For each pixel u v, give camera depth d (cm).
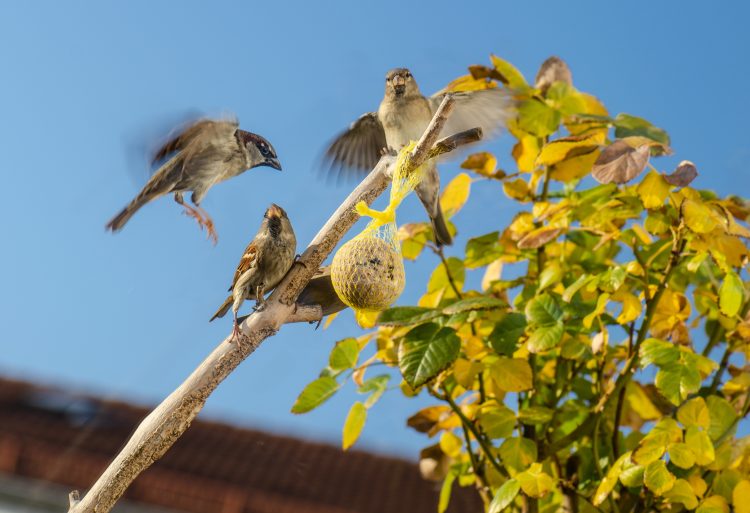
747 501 630
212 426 1229
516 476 653
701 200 673
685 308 701
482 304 658
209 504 1043
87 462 1013
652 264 726
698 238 662
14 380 1145
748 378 705
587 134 715
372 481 1181
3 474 991
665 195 664
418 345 665
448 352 659
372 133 812
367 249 621
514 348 677
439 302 738
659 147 708
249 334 592
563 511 718
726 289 651
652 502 677
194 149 676
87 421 1091
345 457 1227
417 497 1164
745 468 659
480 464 749
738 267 694
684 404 645
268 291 649
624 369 682
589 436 722
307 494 1112
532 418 686
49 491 992
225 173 703
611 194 733
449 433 760
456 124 767
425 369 654
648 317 677
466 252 760
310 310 620
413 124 780
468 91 745
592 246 751
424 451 766
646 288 685
